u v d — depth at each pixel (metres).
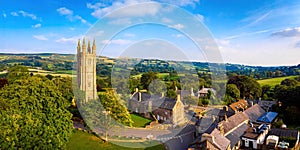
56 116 30.83
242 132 44.34
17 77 70.56
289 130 43.81
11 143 22.06
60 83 57.75
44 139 24.62
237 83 92.44
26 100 29.19
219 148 31.19
